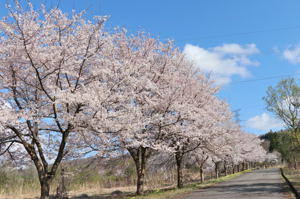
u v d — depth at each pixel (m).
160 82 16.23
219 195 13.99
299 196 11.68
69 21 10.46
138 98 13.87
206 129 18.03
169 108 15.41
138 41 15.83
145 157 16.67
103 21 10.83
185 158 27.73
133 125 11.23
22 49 9.48
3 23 9.12
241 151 43.50
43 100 10.97
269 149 94.44
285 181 21.64
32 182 28.00
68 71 10.43
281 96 34.78
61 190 18.41
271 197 12.20
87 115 10.21
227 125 25.33
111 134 11.83
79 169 16.95
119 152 14.84
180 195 15.05
